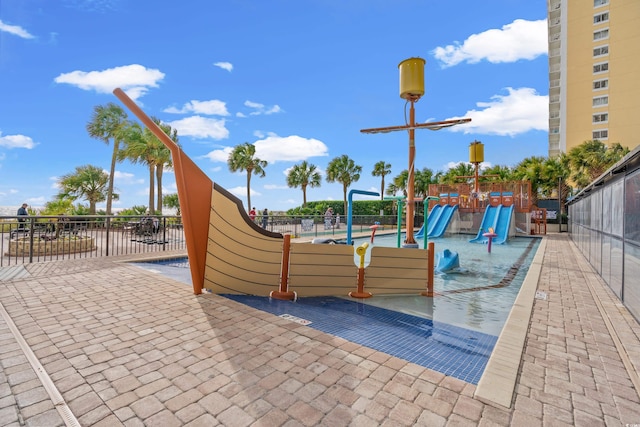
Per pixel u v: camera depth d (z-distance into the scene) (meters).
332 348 3.03
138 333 3.32
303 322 3.88
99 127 23.42
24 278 5.62
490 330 3.90
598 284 5.96
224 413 2.04
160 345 3.03
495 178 27.83
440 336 3.64
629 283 4.39
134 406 2.11
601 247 6.62
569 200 14.66
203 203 4.81
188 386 2.35
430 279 5.54
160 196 23.08
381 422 1.97
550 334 3.46
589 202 8.59
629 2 38.78
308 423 1.95
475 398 2.24
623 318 4.02
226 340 3.17
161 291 4.92
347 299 5.13
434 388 2.36
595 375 2.58
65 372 2.53
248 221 5.12
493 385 2.38
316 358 2.81
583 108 41.69
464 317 4.41
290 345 3.07
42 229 9.48
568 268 7.67
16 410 2.05
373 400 2.20
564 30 43.16
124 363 2.68
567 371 2.64
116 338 3.19
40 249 8.91
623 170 4.89
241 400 2.18
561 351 3.03
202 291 4.93
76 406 2.10
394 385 2.39
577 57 42.06
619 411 2.12
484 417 2.03
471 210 19.98
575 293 5.28
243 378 2.46
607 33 40.16
